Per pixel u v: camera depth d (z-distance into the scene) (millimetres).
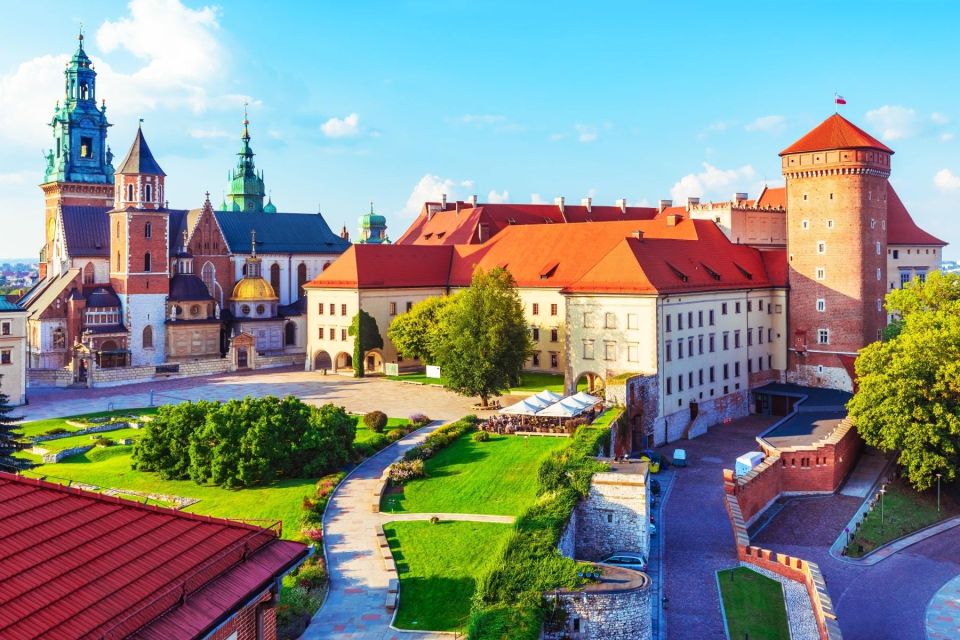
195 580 22812
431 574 47094
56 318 128625
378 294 123438
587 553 55500
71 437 84438
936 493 76750
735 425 97000
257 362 134500
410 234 162250
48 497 24656
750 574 53062
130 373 120625
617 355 89375
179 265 142625
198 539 25016
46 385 118875
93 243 140250
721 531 60500
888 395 74500
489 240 133125
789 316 106438
